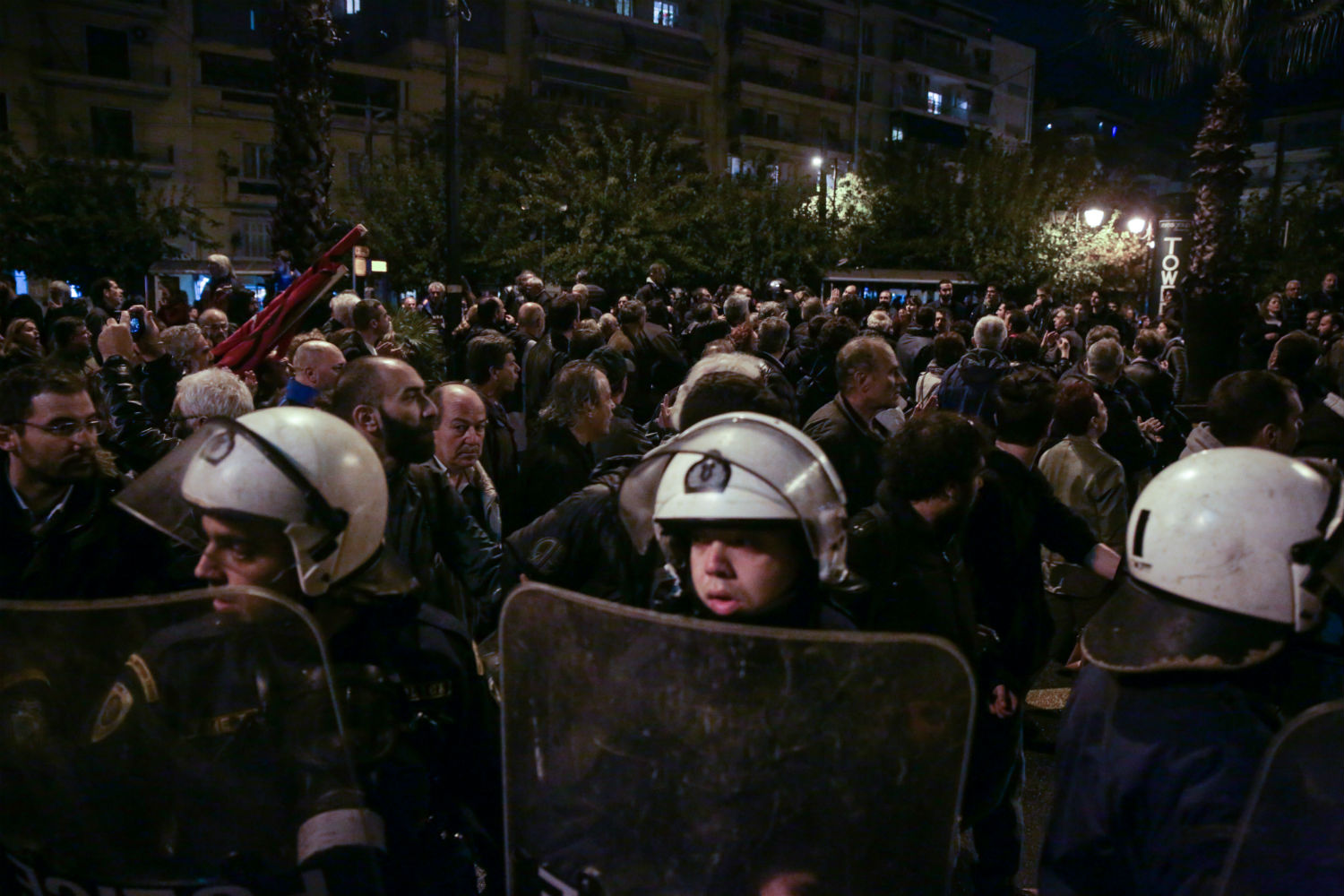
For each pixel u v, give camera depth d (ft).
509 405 23.07
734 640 3.48
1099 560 8.46
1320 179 103.76
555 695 3.79
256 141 103.09
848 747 3.48
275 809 3.73
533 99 85.81
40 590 6.89
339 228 29.60
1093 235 84.28
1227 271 42.78
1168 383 21.24
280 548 4.00
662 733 3.61
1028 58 191.72
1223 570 3.70
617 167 69.31
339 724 3.77
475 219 69.10
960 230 84.02
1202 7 41.34
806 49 147.64
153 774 3.78
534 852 3.90
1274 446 10.15
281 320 17.79
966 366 15.08
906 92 165.78
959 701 3.42
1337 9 39.09
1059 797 4.13
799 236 77.30
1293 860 3.25
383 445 8.00
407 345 18.83
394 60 114.32
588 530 7.38
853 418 11.27
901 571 6.95
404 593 4.52
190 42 97.96
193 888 3.76
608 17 128.26
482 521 11.11
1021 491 8.54
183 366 15.60
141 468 11.75
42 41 90.07
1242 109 41.78
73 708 3.79
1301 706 5.66
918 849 3.51
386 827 4.06
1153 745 3.72
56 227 67.87
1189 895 3.53
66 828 3.86
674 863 3.64
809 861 3.54
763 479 3.97
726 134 142.61
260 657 3.73
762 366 10.37
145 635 3.75
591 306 31.78
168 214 75.41
